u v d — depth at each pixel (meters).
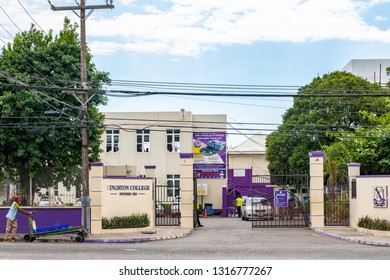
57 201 32.22
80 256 18.14
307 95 26.16
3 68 36.75
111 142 56.66
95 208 28.19
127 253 19.20
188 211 32.16
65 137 37.31
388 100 38.94
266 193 50.75
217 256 18.44
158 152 56.41
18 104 35.41
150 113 56.47
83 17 27.28
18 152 36.03
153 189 32.62
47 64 37.47
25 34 38.44
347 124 52.19
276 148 55.97
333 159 37.91
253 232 30.59
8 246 21.50
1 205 30.28
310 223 32.72
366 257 18.11
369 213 28.27
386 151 34.69
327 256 18.36
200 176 56.75
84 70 27.38
